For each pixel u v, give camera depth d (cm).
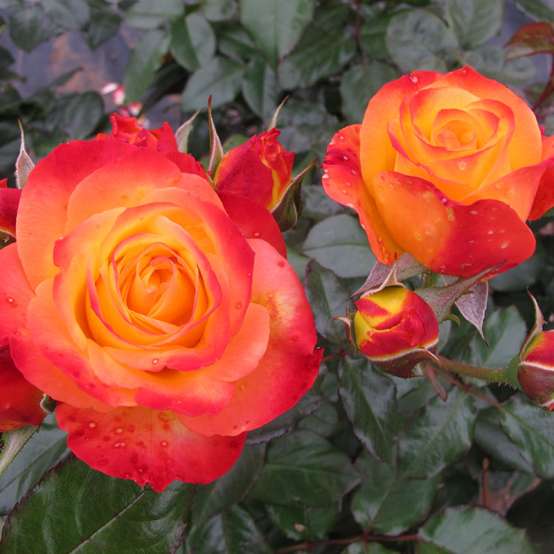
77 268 34
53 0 66
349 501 53
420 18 55
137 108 83
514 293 59
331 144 40
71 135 67
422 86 39
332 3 63
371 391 46
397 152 38
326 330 46
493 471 56
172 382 34
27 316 34
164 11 62
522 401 48
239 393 35
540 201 40
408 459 48
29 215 35
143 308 34
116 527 41
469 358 49
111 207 35
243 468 46
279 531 52
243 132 72
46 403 35
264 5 56
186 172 36
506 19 86
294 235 54
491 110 38
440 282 41
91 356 33
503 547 47
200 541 48
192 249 34
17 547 40
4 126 67
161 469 35
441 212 37
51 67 102
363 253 50
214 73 62
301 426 50
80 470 40
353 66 60
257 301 35
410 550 50
